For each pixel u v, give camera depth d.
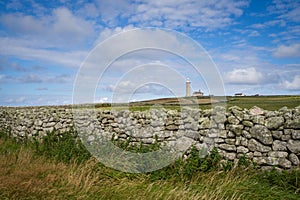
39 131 11.90
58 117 11.34
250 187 6.05
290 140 6.69
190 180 6.71
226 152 7.59
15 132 13.93
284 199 5.61
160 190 6.18
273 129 6.95
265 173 6.66
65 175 6.77
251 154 7.18
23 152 9.05
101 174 7.12
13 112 14.52
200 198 5.71
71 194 5.94
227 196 5.75
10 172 7.08
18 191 5.89
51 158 8.30
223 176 6.75
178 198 5.75
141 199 5.79
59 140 9.85
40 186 6.11
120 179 6.86
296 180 6.06
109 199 5.88
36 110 12.70
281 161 6.73
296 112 6.75
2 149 10.47
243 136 7.39
